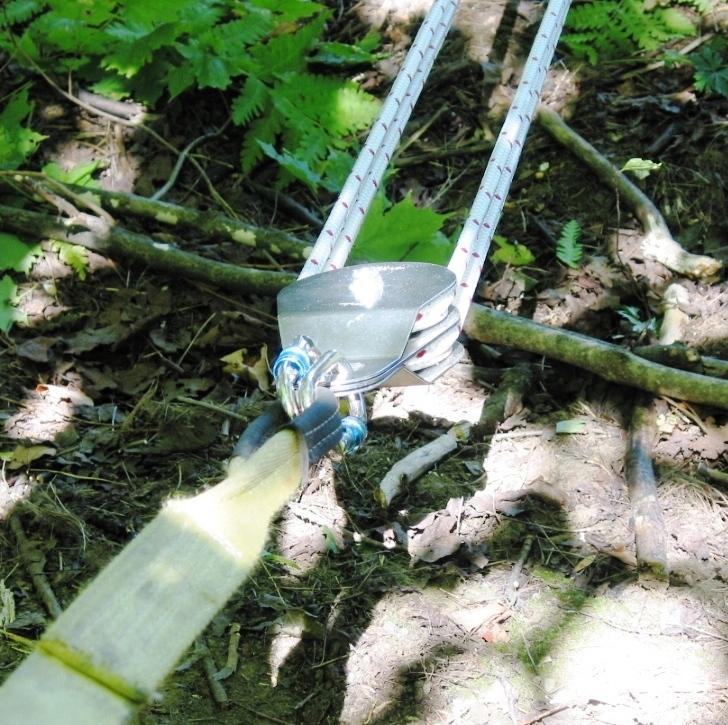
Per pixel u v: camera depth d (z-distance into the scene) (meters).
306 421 1.17
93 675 0.83
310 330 1.48
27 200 3.57
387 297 1.50
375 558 2.58
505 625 2.42
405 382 1.55
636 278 3.33
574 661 2.33
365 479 2.79
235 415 2.96
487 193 1.98
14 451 2.81
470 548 2.58
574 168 3.67
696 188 3.57
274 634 2.41
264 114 3.82
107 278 3.37
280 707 2.27
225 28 3.82
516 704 2.25
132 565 0.90
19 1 3.91
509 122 2.15
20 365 3.10
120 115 3.89
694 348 3.09
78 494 2.73
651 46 3.96
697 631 2.38
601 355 2.95
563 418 2.96
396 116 2.07
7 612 2.42
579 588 2.50
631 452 2.79
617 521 2.65
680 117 3.77
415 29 4.19
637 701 2.24
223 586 0.92
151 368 3.14
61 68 3.94
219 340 3.21
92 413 2.98
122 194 3.51
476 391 3.06
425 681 2.30
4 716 0.79
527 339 3.05
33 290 3.33
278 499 1.09
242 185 3.74
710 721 2.19
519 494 2.73
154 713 2.23
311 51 4.04
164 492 2.75
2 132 3.63
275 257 3.46
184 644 0.87
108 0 3.80
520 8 4.17
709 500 2.70
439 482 2.77
